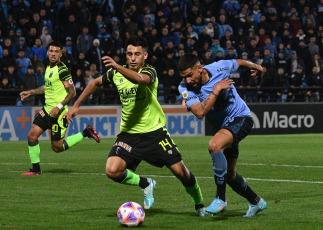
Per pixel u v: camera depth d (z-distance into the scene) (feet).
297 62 183.42
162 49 169.37
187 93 51.85
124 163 54.29
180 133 167.94
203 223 50.98
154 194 67.36
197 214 55.26
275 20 193.26
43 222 51.49
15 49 162.61
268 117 174.19
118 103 170.91
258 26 191.31
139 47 52.16
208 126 171.12
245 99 175.01
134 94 53.57
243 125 52.70
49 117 85.76
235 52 174.91
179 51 170.19
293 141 149.07
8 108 153.28
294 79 179.83
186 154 117.08
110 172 53.93
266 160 105.81
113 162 54.08
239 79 175.01
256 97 176.86
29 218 53.31
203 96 52.13
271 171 90.02
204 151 123.34
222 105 53.16
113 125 163.02
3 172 88.74
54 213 55.77
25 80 155.12
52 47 84.28
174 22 183.42
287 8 203.21
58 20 174.29
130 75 49.78
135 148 54.13
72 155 115.75
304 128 177.88
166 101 169.27
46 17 172.45
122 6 185.47
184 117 168.25
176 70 167.53
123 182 55.62
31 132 85.46
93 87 55.52
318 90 183.11
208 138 160.15
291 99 180.55
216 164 51.37
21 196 66.03
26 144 142.92
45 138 157.48
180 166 53.72
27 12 170.19
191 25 181.57
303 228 48.85
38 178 81.51
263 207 54.13
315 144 140.36
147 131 54.03
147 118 54.03
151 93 53.98
